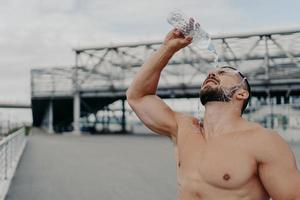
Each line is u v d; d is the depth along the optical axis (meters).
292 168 1.80
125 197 8.23
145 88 2.33
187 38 2.18
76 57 41.72
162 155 18.05
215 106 2.00
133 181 10.28
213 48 2.26
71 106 46.69
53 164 14.18
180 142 2.08
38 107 47.03
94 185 9.62
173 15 2.19
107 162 14.99
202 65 35.91
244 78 2.05
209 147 1.93
